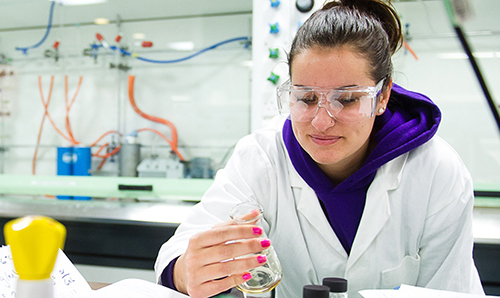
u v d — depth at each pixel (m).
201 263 0.64
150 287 0.71
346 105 0.69
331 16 0.71
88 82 2.46
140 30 2.38
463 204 0.86
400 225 0.87
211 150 2.36
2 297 0.63
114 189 1.98
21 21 2.50
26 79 2.56
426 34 1.92
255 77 1.66
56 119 2.54
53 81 2.52
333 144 0.72
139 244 1.74
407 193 0.86
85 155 2.33
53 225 0.49
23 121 2.59
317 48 0.68
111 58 2.41
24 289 0.48
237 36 2.27
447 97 1.94
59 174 2.35
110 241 1.76
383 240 0.87
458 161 0.89
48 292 0.49
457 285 0.84
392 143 0.82
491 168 1.90
